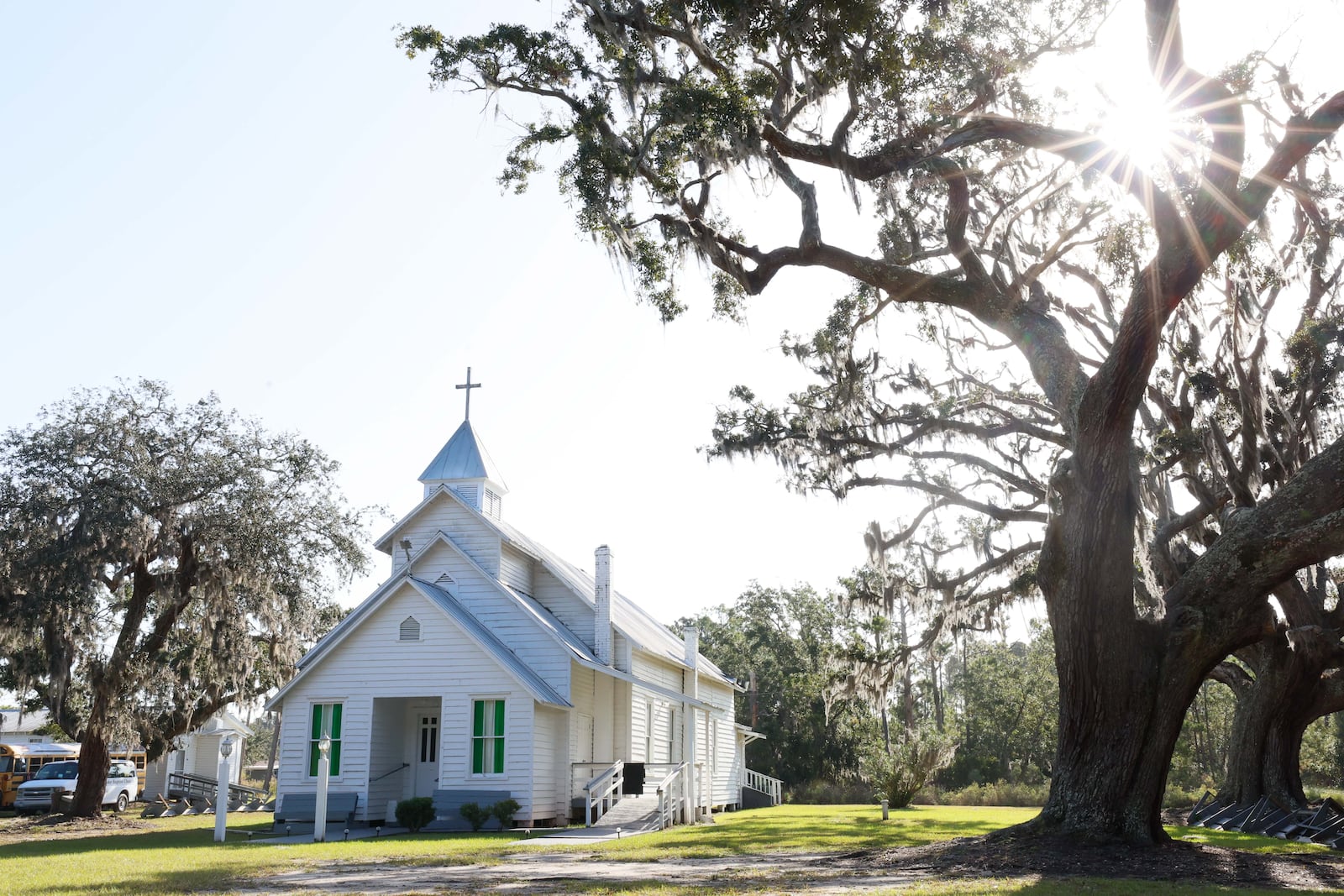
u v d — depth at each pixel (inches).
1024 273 767.7
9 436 1177.4
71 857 698.2
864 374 954.1
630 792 1034.1
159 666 1234.6
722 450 1037.8
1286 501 597.9
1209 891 446.0
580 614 1222.3
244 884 506.6
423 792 1085.8
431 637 1046.4
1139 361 600.4
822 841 759.1
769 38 624.4
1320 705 1039.6
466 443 1224.2
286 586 1244.5
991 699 2568.9
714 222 813.9
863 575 1124.5
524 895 446.6
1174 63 599.8
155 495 1181.7
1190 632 602.2
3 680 1470.2
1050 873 518.3
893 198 730.2
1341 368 947.3
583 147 679.7
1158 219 597.6
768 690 2431.1
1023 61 677.3
